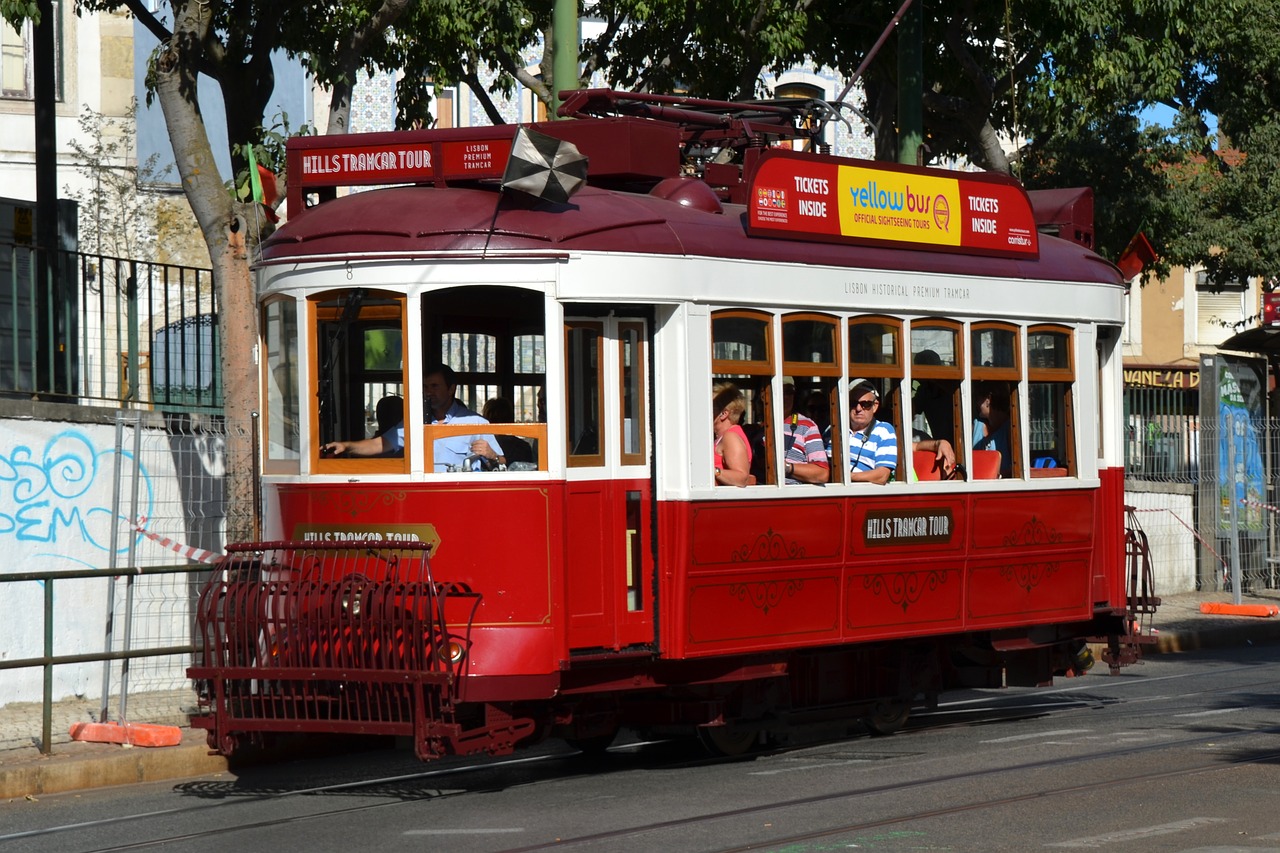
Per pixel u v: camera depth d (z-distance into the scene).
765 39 18.88
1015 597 13.25
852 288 11.97
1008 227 13.33
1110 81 21.06
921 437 12.67
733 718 11.59
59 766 10.80
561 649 10.33
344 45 14.87
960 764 11.15
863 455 12.12
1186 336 43.25
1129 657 14.54
